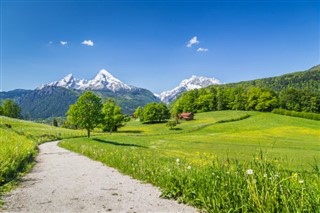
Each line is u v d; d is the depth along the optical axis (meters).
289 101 144.75
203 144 64.81
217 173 9.09
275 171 7.50
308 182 6.73
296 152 46.69
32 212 8.34
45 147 45.62
